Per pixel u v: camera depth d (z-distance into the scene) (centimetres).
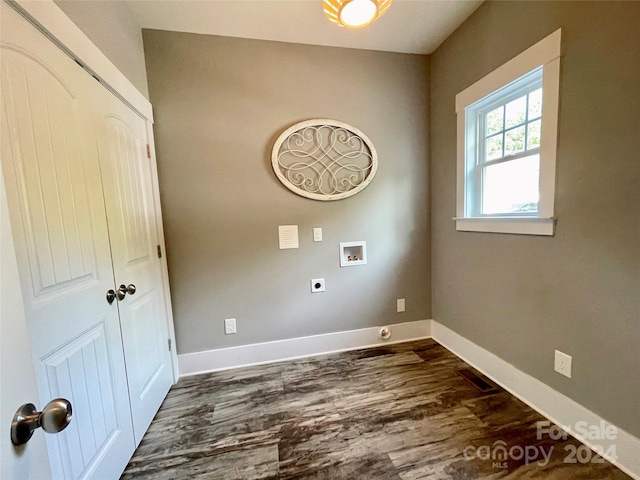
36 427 48
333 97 215
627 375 117
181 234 199
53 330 89
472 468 122
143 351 154
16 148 81
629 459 117
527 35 149
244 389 186
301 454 132
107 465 114
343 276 231
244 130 203
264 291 216
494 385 181
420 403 165
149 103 181
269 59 203
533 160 159
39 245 86
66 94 102
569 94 131
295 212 216
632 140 110
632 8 107
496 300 182
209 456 133
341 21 136
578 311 134
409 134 234
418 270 248
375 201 232
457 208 210
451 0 172
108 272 124
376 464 126
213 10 170
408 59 228
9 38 80
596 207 123
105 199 125
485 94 177
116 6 148
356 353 230
